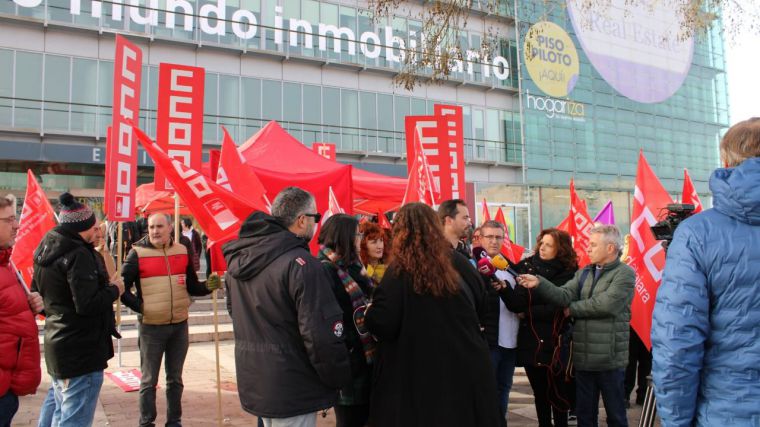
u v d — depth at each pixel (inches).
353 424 138.3
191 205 175.6
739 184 79.1
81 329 136.3
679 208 134.3
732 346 79.1
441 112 325.7
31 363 117.9
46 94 673.6
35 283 139.7
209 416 219.8
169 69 246.2
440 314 114.6
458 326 115.1
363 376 136.3
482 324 171.8
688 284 81.4
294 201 120.7
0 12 648.4
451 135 320.8
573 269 186.7
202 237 605.9
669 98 1273.4
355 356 136.2
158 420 210.8
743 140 84.6
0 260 118.5
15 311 115.3
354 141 887.7
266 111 817.5
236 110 796.0
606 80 1171.9
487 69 1020.5
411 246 116.1
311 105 854.5
